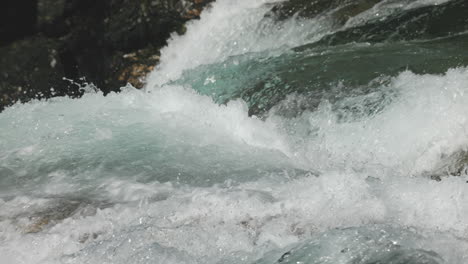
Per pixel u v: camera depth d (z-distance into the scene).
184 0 17.08
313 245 6.96
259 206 8.27
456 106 9.65
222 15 16.75
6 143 11.92
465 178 8.07
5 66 17.22
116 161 10.60
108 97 13.45
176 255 7.29
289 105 11.55
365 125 10.20
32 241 8.26
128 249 7.56
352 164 9.89
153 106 12.80
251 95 12.59
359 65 12.26
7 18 17.52
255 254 7.27
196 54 16.52
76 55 17.81
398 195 7.95
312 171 9.74
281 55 14.26
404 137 9.79
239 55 14.99
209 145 10.95
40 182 10.30
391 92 10.58
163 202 8.73
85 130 11.96
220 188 9.23
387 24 13.95
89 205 9.16
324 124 10.66
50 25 17.64
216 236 7.75
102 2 17.64
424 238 6.95
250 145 10.94
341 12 14.84
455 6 13.73
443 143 9.48
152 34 17.19
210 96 13.34
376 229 7.08
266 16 15.84
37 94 17.34
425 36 13.09
